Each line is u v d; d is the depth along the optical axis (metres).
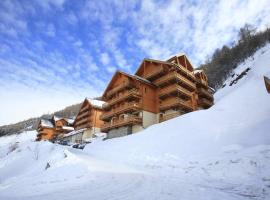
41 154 23.02
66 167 13.43
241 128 16.33
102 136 49.06
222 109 22.06
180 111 35.25
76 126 69.94
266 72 27.70
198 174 11.42
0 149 41.38
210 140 16.44
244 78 42.06
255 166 10.07
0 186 12.42
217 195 7.05
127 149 22.00
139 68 41.03
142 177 10.51
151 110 36.69
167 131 22.27
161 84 37.53
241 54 64.06
